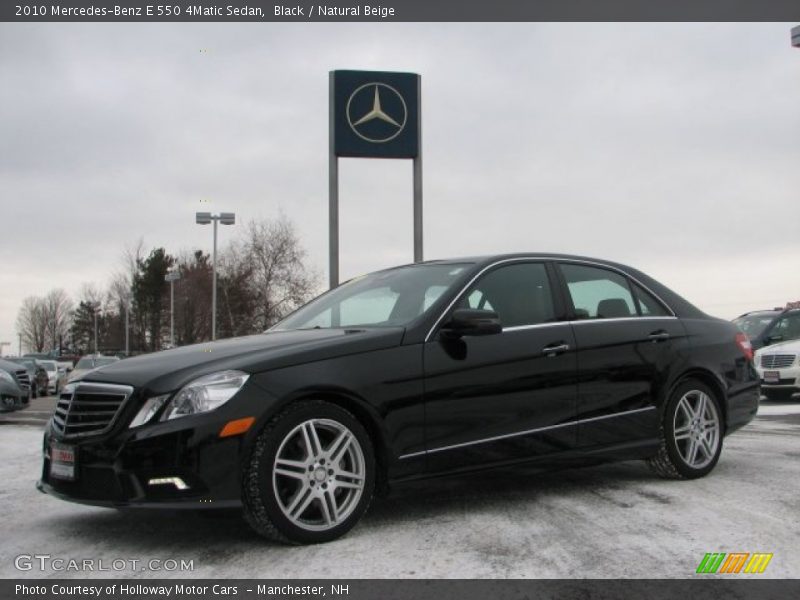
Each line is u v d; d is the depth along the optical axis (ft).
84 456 12.61
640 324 17.48
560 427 15.53
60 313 376.89
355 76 49.52
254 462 12.23
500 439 14.70
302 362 13.00
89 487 12.58
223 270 187.42
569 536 13.06
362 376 13.37
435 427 13.99
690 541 12.70
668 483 17.47
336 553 12.30
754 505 15.15
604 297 17.46
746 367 19.40
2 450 25.13
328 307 17.38
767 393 47.16
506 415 14.84
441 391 14.11
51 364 99.35
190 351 14.20
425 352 14.12
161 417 12.23
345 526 12.98
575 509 14.98
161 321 268.62
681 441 17.76
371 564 11.73
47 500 16.99
